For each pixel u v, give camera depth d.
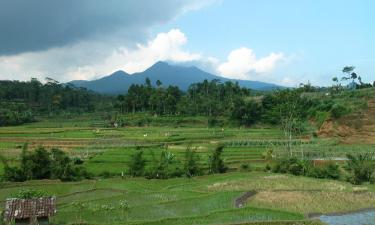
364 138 122.19
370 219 42.25
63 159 74.56
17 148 103.56
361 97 152.00
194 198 50.81
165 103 188.25
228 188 58.50
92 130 145.62
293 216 42.25
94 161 87.38
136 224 39.19
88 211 45.09
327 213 44.06
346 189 56.84
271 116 152.75
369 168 70.62
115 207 46.94
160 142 115.88
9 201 39.69
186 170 76.81
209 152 98.19
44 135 128.38
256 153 98.00
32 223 39.12
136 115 186.38
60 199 54.72
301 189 56.34
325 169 73.81
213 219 41.16
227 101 184.50
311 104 155.62
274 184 61.19
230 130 145.38
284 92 140.50
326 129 130.75
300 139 119.75
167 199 51.97
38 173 72.56
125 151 99.81
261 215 42.38
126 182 68.19
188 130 145.12
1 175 71.81
